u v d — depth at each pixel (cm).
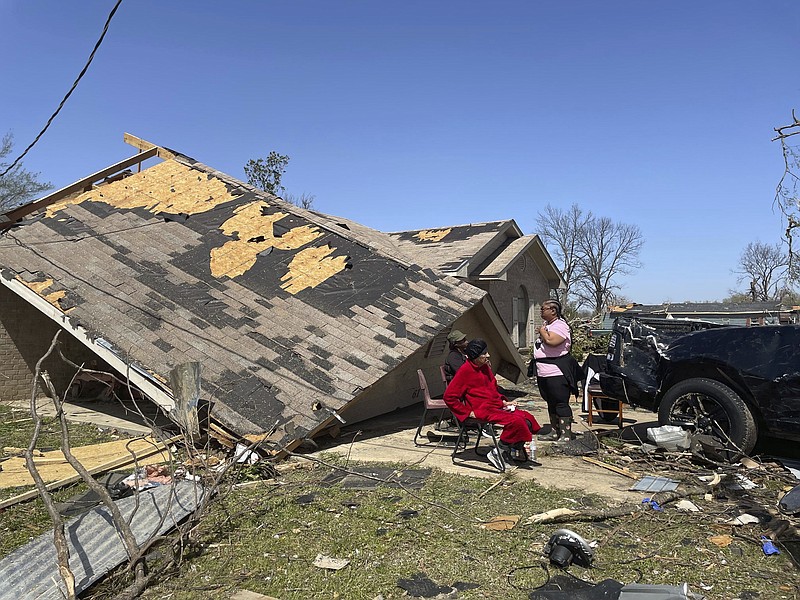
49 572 359
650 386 708
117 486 534
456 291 988
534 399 1177
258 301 889
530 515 470
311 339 818
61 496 522
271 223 1120
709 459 613
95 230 1047
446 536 426
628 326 751
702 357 636
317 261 1016
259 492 530
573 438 736
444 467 619
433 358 1112
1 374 1038
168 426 786
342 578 365
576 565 379
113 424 829
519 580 360
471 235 1881
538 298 2161
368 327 859
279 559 393
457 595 343
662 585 332
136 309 834
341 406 707
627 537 426
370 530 439
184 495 495
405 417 938
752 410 603
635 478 573
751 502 497
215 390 693
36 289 872
